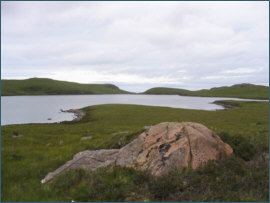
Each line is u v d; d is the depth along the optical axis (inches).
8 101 5900.6
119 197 281.9
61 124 1599.4
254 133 721.0
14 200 283.4
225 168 347.3
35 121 2188.7
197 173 329.4
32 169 426.0
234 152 439.5
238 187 302.4
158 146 386.0
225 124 1141.1
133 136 598.2
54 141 779.4
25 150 595.8
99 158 426.0
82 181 329.7
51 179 357.4
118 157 406.6
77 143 690.2
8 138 791.7
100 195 287.4
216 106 4151.1
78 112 2942.9
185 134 403.9
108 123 1501.0
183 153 360.2
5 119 2372.0
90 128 1213.7
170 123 467.5
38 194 302.2
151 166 347.9
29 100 6530.5
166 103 5319.9
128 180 316.5
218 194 279.0
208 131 441.7
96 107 3026.6
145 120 1568.7
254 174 338.0
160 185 298.4
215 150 391.2
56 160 486.6
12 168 425.7
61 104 4896.7
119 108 2544.3
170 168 339.6
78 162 414.9
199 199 269.9
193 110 2218.3
